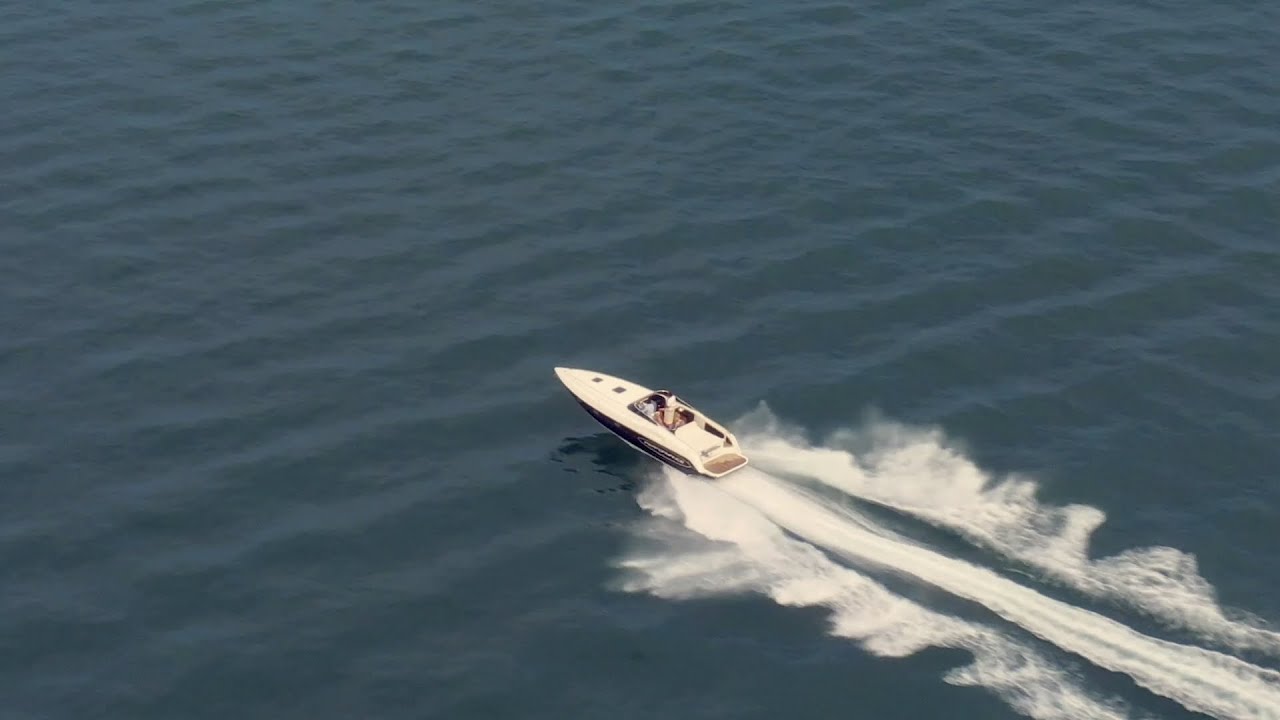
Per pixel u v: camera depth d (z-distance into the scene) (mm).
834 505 63656
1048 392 70062
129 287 78125
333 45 96938
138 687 56875
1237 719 53406
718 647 57719
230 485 66062
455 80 93438
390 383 71750
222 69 94875
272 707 56062
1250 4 98125
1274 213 80812
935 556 60969
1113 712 54000
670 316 75438
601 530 63219
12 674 57438
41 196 84562
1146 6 98375
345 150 87812
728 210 82250
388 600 60375
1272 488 64438
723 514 63438
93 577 61656
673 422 66125
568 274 78312
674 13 99375
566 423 69312
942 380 70875
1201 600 58438
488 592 60594
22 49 96875
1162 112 88438
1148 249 78688
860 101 90250
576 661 57500
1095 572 59906
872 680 56062
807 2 100062
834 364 72062
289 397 70938
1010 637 57219
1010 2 99438
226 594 60719
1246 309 74688
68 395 71312
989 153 85750
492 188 84500
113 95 92688
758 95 91125
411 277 78438
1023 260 78125
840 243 79625
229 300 77188
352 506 64875
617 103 90938
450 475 66438
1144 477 65125
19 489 66000
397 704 56094
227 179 85688
